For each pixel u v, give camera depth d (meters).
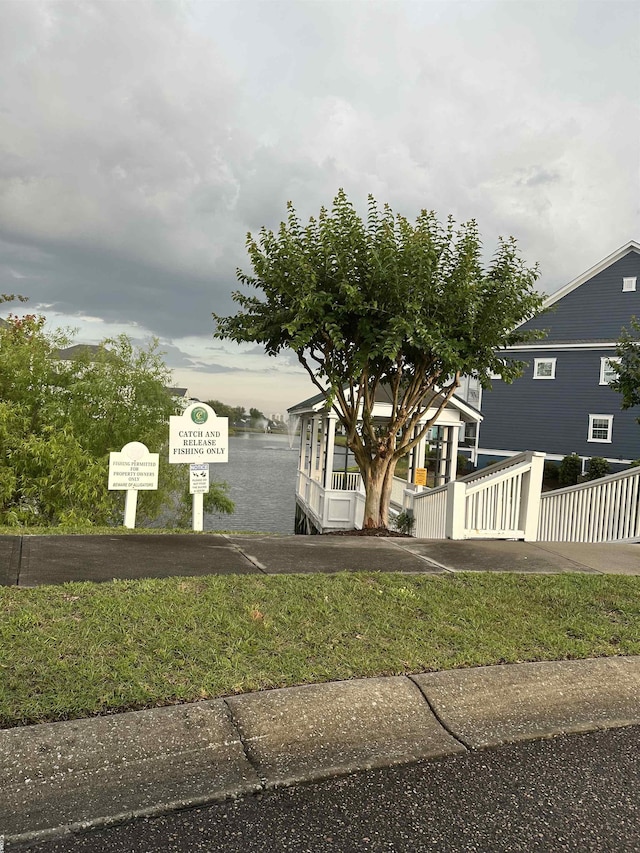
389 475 10.81
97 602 4.25
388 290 9.08
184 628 3.96
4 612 3.99
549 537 10.25
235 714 3.04
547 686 3.65
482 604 4.95
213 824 2.43
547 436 30.64
